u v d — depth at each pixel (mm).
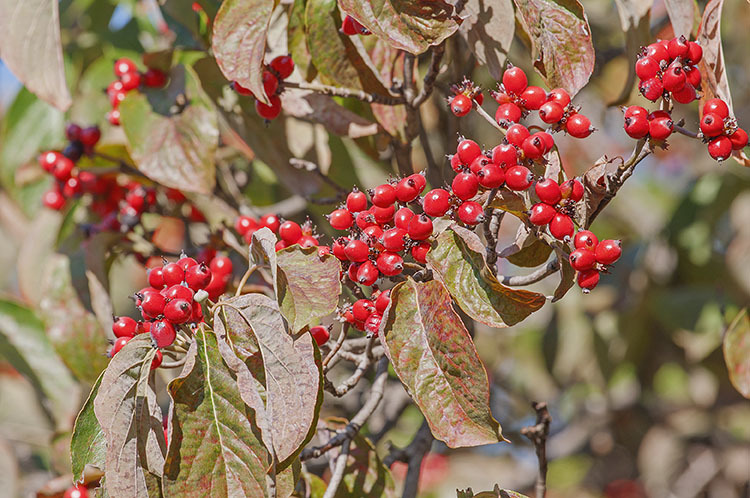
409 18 934
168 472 896
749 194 1469
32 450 1404
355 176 1109
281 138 1100
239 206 1130
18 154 1251
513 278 936
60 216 1209
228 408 904
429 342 898
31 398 1402
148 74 1073
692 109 1456
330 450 1012
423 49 932
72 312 1121
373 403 996
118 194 1158
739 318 1079
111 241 1131
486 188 907
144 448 907
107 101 1267
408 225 908
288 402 894
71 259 1130
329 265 912
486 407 895
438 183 1080
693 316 1420
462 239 902
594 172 909
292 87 1001
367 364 966
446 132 1136
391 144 1078
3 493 1294
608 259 893
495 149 897
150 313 907
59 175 1137
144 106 1063
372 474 1009
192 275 920
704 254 1460
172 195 1141
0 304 1183
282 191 1181
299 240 947
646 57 919
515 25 1036
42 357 1183
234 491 900
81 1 1313
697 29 1001
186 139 1057
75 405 1179
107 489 900
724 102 928
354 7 933
